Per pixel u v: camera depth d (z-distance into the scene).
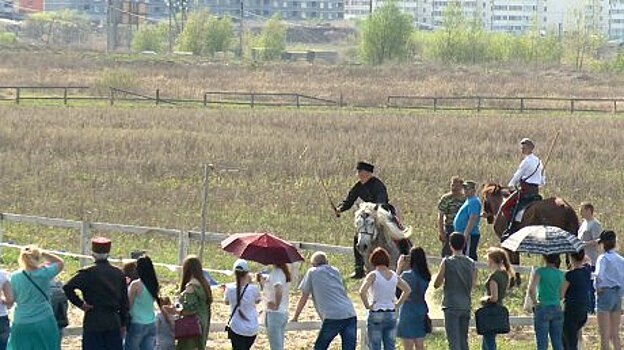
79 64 161.00
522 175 35.03
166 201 50.06
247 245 24.94
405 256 26.09
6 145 68.19
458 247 24.94
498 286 24.72
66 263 37.66
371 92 125.69
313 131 80.44
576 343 26.25
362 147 70.06
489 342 24.88
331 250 34.62
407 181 57.56
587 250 31.97
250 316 23.84
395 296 25.12
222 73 151.75
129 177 57.59
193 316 22.67
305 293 24.58
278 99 115.38
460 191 35.81
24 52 182.00
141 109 95.81
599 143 76.50
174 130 78.75
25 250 22.11
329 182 57.00
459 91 130.88
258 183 56.09
